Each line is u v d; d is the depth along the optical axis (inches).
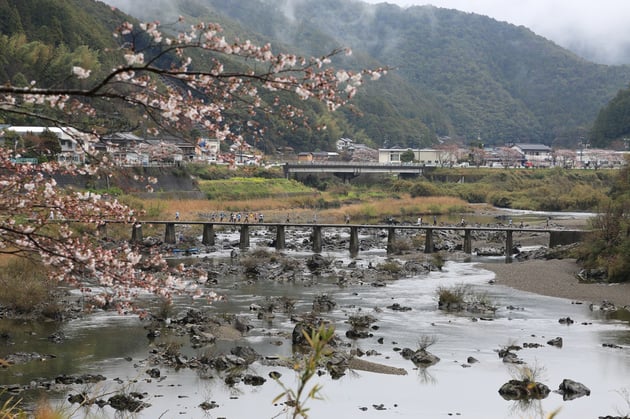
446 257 2201.0
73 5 5305.1
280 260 1940.2
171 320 1130.7
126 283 454.0
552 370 895.7
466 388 817.5
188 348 969.5
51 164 494.3
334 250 2359.7
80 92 299.0
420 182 5128.0
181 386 800.3
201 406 726.5
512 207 4579.2
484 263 2036.2
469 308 1299.2
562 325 1178.0
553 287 1578.5
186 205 3201.3
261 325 1132.5
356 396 780.6
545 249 2226.9
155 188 3240.7
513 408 746.8
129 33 329.4
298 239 2647.6
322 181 5059.1
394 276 1738.4
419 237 2674.7
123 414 692.7
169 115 348.2
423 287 1568.7
